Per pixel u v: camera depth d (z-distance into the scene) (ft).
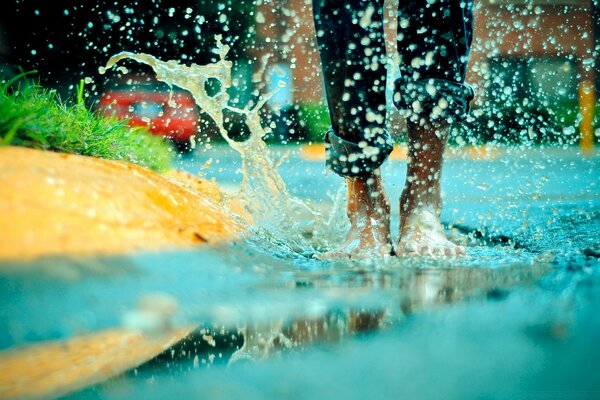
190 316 4.53
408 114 8.19
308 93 40.86
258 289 5.38
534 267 6.50
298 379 3.35
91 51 28.37
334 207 10.01
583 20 40.70
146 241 5.58
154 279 5.10
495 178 19.69
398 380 3.29
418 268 6.66
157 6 32.99
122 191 6.12
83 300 4.50
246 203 9.80
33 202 5.13
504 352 3.65
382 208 8.26
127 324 4.26
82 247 5.02
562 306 4.61
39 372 3.51
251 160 9.97
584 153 32.37
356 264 7.00
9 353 3.78
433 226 8.14
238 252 6.55
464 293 5.17
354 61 7.55
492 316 4.41
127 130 10.39
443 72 8.05
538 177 20.20
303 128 41.09
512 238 9.33
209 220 7.06
